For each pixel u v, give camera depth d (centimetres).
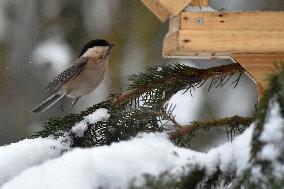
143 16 1159
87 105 1124
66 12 1169
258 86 528
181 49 502
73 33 1166
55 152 519
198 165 317
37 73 1153
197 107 1019
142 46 1152
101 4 1166
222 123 496
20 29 1166
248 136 315
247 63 525
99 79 809
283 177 274
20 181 314
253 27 508
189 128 487
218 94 1035
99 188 310
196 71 586
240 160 311
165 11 534
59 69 1148
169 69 589
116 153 319
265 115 293
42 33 1168
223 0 655
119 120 538
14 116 1133
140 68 1142
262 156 280
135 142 338
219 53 520
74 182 309
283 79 296
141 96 584
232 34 507
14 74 1151
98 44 804
